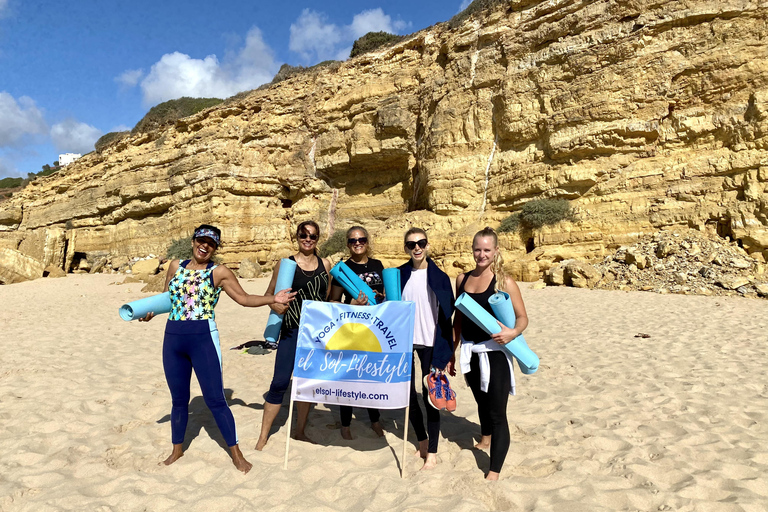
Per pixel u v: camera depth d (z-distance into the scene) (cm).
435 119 2162
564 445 379
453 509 279
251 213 2672
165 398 511
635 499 291
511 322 321
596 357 659
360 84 2577
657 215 1540
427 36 2402
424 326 360
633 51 1630
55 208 3703
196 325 345
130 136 3347
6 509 290
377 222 2545
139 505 293
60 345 803
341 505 296
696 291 1250
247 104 2805
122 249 3197
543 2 1900
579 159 1739
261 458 363
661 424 410
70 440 398
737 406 447
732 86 1482
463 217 2028
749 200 1387
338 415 475
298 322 384
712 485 304
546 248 1678
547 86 1816
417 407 371
